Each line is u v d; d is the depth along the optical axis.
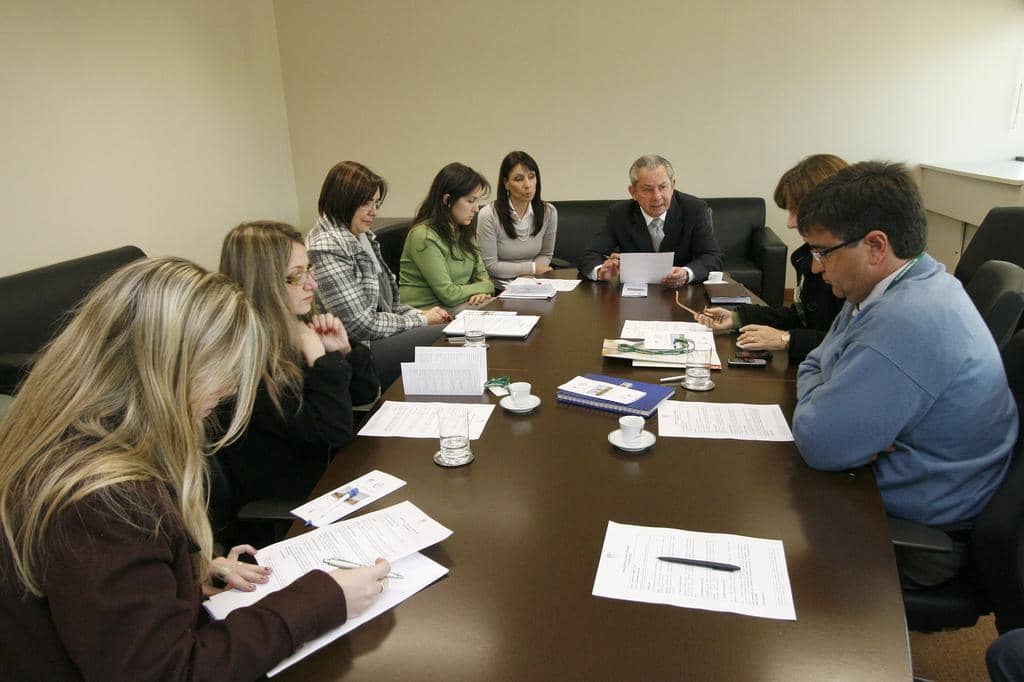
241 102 4.73
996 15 4.57
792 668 0.83
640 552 1.06
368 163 5.39
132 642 0.74
